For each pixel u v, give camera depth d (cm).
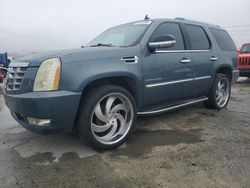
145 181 284
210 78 546
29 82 327
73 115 331
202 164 319
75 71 330
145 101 421
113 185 278
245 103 684
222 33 611
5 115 578
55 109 316
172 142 391
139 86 399
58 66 323
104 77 352
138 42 409
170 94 459
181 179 287
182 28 494
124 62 378
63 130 337
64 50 363
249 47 1209
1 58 1263
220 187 271
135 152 357
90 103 342
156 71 421
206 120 504
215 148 366
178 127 461
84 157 344
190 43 500
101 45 444
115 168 313
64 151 364
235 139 402
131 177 293
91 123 346
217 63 559
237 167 311
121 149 368
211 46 554
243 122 495
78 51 349
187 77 483
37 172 307
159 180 285
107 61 360
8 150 371
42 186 279
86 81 333
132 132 399
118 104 379
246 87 1041
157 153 352
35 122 323
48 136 420
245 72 1115
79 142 394
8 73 368
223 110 591
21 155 354
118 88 369
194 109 589
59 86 320
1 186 279
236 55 636
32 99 313
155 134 426
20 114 344
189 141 394
